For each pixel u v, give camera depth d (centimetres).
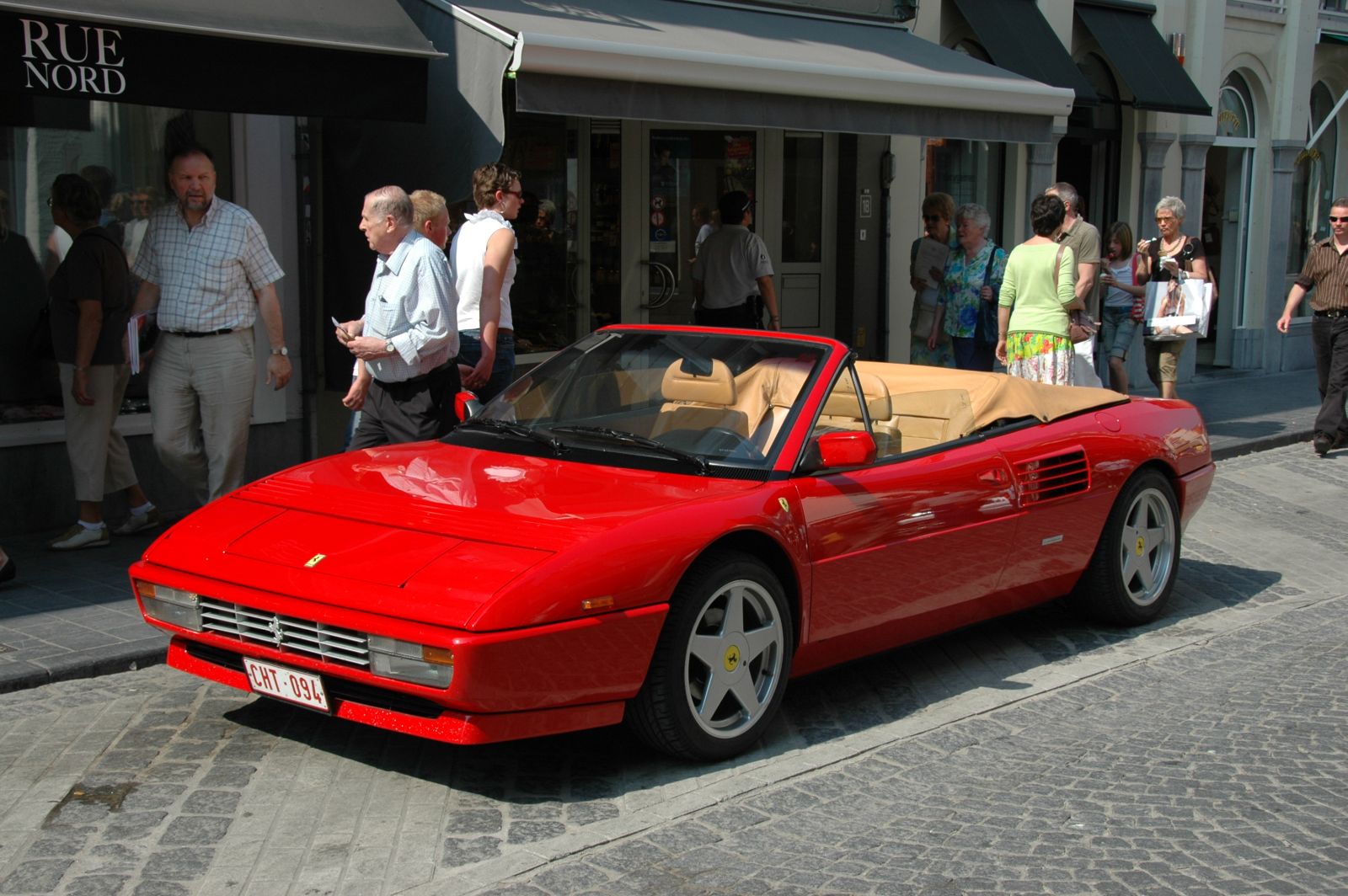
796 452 520
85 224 743
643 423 549
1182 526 708
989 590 594
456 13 813
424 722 426
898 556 542
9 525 791
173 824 420
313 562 453
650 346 580
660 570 450
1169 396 1234
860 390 570
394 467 536
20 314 805
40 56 626
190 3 683
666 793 458
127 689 544
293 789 450
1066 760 504
